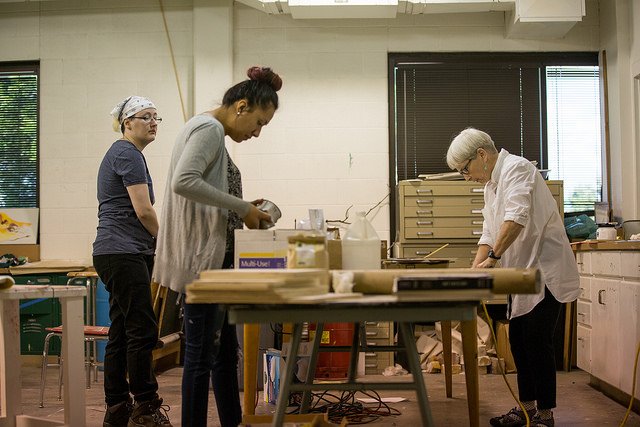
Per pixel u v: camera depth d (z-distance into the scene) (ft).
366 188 18.70
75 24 19.24
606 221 17.56
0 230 19.07
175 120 18.94
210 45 18.60
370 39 18.88
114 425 10.01
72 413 8.68
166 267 7.65
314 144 18.74
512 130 18.99
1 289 8.11
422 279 5.01
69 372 8.68
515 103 19.02
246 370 9.90
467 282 5.02
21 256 18.95
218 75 18.54
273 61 18.86
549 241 9.88
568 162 19.07
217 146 7.48
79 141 19.16
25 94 19.57
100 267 9.78
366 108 18.81
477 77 19.01
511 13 18.06
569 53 19.06
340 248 7.15
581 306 14.28
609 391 13.16
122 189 9.91
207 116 7.60
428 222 16.75
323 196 18.69
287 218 18.67
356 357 9.25
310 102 18.80
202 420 7.30
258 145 18.75
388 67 18.94
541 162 19.01
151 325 9.86
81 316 8.89
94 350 14.90
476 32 18.86
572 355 16.22
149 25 19.08
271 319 5.15
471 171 10.46
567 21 17.30
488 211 10.61
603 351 12.74
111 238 9.75
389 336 15.89
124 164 9.82
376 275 5.83
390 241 18.67
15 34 19.40
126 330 9.78
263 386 13.94
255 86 7.86
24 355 17.83
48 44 19.29
